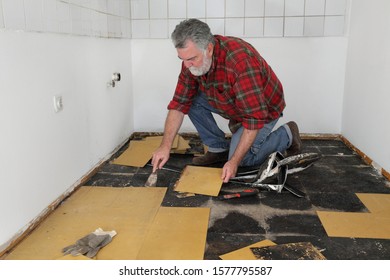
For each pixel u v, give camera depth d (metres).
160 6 3.01
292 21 2.93
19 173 1.53
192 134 3.17
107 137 2.58
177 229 1.59
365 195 1.93
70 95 1.98
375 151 2.36
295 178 2.18
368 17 2.53
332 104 3.07
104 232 1.53
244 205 1.82
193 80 1.98
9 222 1.47
